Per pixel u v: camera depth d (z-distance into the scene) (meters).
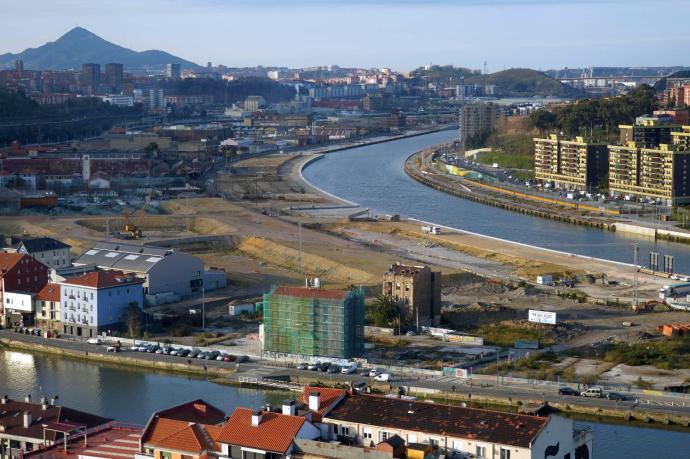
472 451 181.38
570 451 189.25
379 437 188.38
